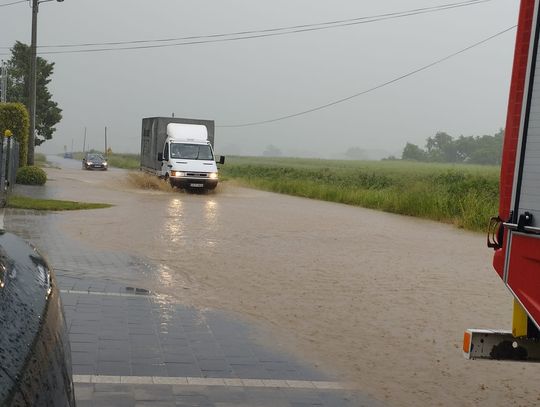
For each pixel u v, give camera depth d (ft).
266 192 108.06
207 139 99.96
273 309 25.29
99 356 18.01
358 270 34.99
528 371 19.30
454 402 16.44
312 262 36.86
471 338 13.53
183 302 25.46
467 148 633.61
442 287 31.27
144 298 25.62
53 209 56.90
